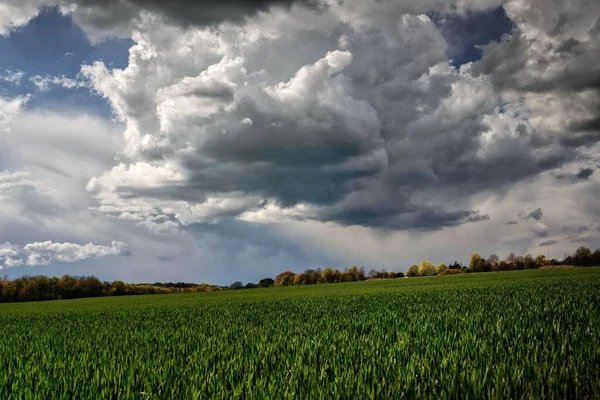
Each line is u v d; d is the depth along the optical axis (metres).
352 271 141.50
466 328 10.33
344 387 5.31
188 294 86.69
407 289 50.25
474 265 134.50
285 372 6.48
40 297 107.25
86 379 6.70
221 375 6.47
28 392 5.87
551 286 32.94
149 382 6.25
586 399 4.57
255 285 153.88
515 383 4.91
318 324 14.70
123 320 24.22
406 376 5.66
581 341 7.29
